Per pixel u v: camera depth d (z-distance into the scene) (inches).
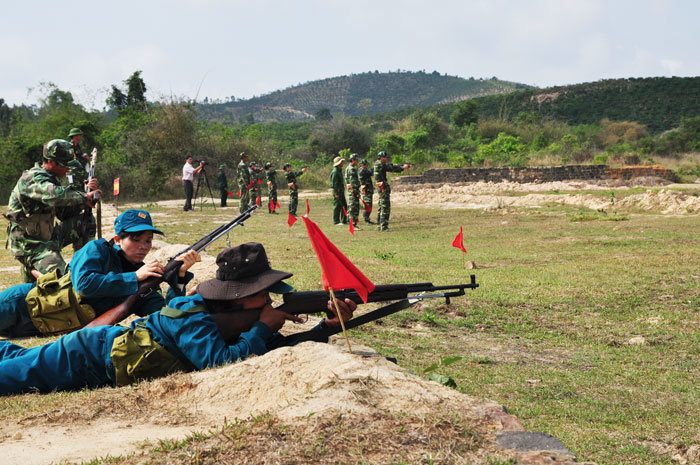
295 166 1941.4
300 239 670.5
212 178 1630.2
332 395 116.9
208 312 159.2
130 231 202.2
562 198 1040.2
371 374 124.9
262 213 1055.0
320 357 136.9
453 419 108.3
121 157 1552.7
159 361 154.7
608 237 624.1
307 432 103.3
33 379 156.9
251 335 157.2
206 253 501.4
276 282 159.9
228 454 98.3
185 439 106.7
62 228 302.2
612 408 210.8
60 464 102.1
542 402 215.9
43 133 1578.5
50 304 203.6
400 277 416.8
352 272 149.9
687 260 472.4
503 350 284.5
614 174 1544.0
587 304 365.1
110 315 186.1
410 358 259.8
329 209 1147.3
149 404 136.8
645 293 383.6
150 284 191.8
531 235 676.7
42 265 286.7
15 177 1406.3
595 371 255.1
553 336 310.0
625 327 324.2
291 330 240.8
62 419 130.6
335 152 2506.2
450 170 1568.7
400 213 1023.6
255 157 1747.0
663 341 300.8
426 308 347.9
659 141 2760.8
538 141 2362.2
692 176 1658.5
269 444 100.4
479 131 2778.1
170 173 1568.7
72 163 465.7
